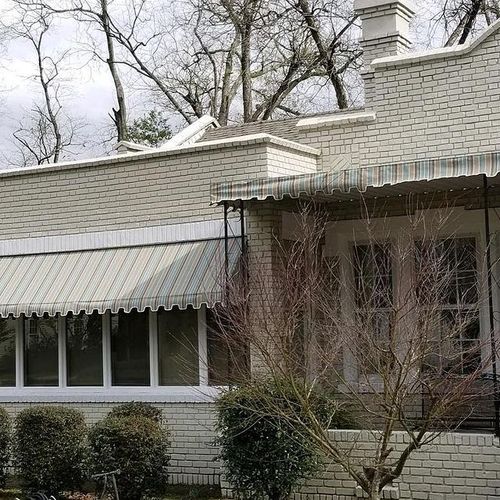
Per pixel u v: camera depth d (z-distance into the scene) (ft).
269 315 47.67
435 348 47.26
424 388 48.03
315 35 133.80
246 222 59.47
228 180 61.26
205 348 60.54
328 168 64.28
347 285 56.18
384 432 41.83
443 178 49.52
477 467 48.03
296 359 47.60
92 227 66.80
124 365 63.93
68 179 68.03
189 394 60.75
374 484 40.73
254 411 46.34
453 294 58.13
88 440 55.21
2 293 66.85
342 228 61.52
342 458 42.11
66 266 66.39
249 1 133.59
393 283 56.13
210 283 57.98
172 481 60.80
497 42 58.75
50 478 57.06
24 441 57.67
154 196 64.34
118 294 61.57
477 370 42.93
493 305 56.95
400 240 56.08
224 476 54.24
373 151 62.59
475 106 59.31
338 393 53.47
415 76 61.36
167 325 62.54
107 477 52.49
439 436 47.11
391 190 56.34
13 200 70.28
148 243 64.08
